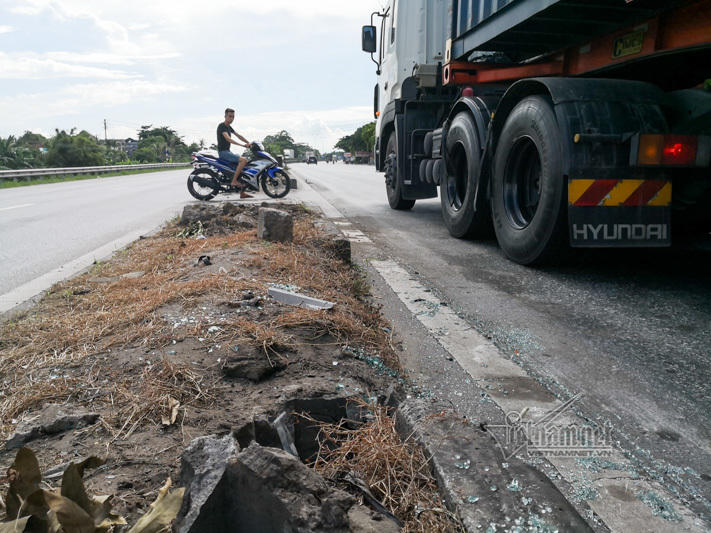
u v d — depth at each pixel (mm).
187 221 7535
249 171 12250
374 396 2510
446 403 2305
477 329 3607
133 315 3207
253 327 2908
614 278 4852
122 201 13422
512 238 5461
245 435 1986
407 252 6105
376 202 12344
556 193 4668
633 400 2631
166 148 107312
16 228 8648
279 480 1451
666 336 3457
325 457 2117
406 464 1886
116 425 2066
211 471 1533
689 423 2422
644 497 1883
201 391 2342
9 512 1359
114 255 5832
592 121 4449
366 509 1680
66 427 2037
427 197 9359
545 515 1600
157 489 1687
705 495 1930
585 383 2809
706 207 4785
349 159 108688
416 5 8547
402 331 3555
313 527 1356
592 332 3539
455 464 1817
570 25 4941
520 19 4871
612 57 4879
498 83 6832
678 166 4277
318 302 3441
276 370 2578
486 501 1648
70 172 28328
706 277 4836
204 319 3078
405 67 9039
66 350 2805
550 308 4035
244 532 1531
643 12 4418
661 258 5578
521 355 3176
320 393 2375
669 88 5008
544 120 4789
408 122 8969
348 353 2848
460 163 7137
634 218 4480
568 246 4891
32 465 1407
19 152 45156
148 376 2441
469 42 6215
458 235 6957
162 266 4801
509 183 5594
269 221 5402
